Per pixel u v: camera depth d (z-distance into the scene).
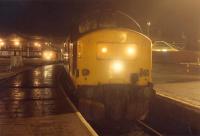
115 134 15.64
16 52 64.81
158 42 60.72
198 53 50.72
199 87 24.27
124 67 15.97
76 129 11.09
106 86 15.67
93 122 16.84
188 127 15.38
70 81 17.62
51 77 32.47
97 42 15.77
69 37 18.48
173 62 51.41
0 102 17.09
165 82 27.78
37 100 17.80
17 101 17.45
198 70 38.31
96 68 15.75
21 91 21.84
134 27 17.23
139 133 15.71
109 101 15.70
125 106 15.88
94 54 15.73
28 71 40.66
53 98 18.58
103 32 15.82
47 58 68.25
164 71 38.91
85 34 15.75
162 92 21.17
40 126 11.58
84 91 15.49
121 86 15.88
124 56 15.99
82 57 15.66
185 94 20.36
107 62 15.82
